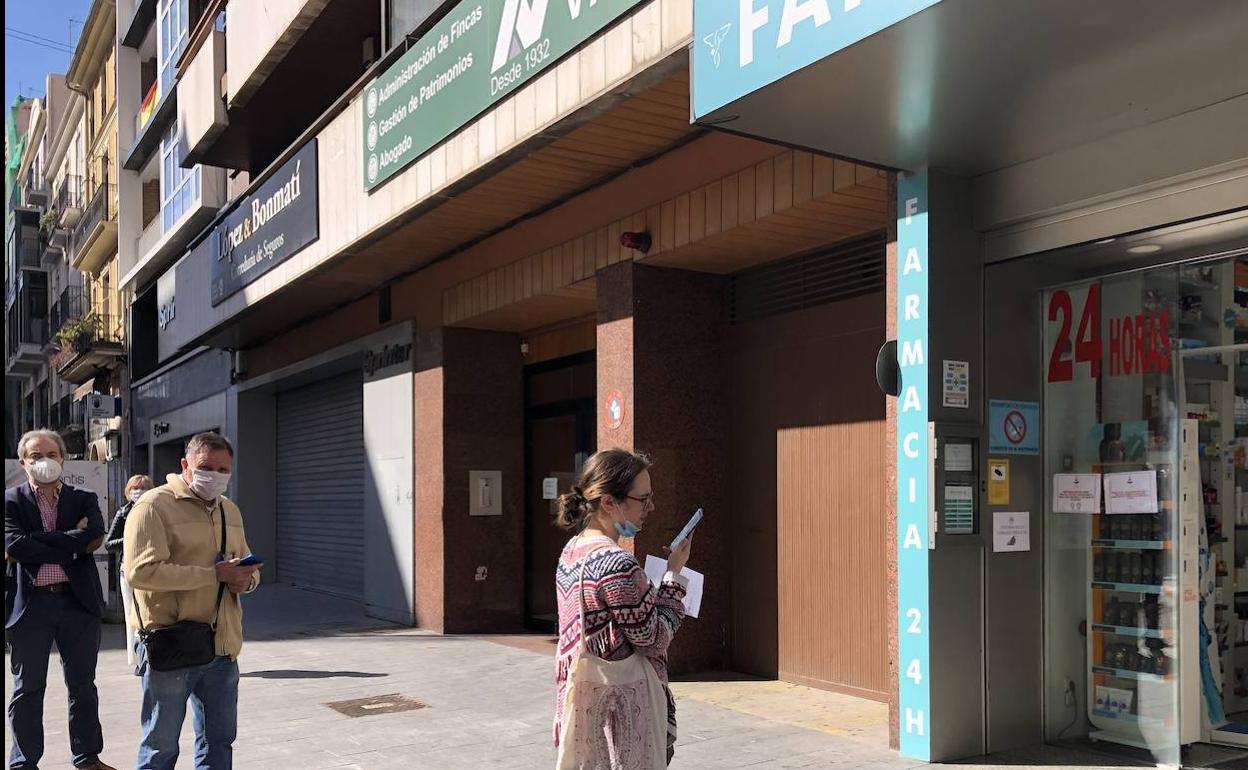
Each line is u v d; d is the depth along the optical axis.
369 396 13.16
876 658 7.10
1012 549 5.79
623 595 3.07
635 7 5.95
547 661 9.21
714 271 8.49
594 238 8.66
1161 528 5.55
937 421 5.52
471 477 11.39
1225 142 4.61
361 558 14.95
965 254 5.72
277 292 12.27
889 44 4.02
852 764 5.47
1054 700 5.87
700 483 8.37
